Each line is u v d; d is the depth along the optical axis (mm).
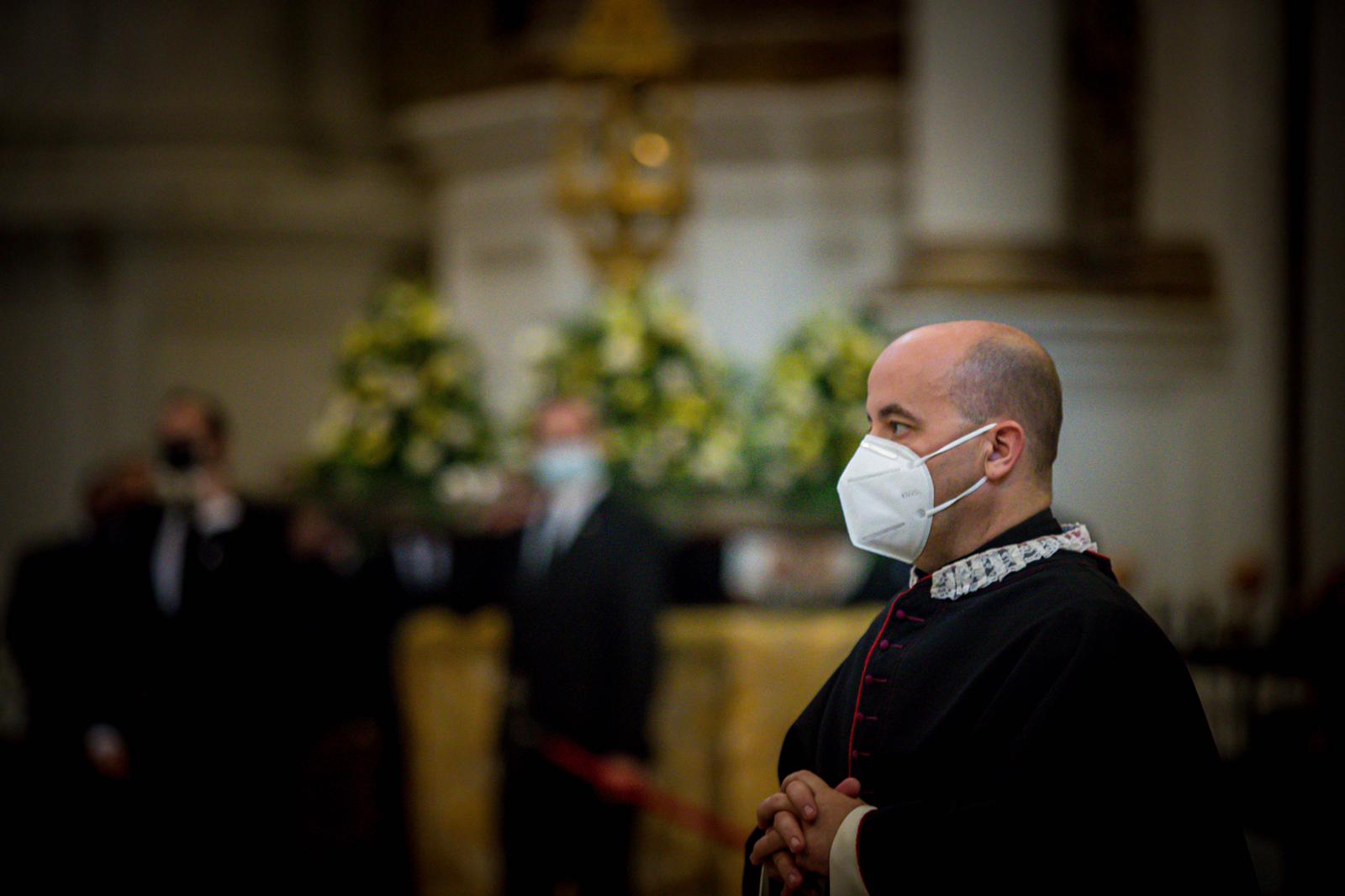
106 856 9289
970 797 3037
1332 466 10969
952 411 3363
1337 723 7184
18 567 9352
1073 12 11695
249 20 16312
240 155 16203
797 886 3211
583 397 10305
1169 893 2859
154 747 8922
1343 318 10953
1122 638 3006
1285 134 11172
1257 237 11188
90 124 16250
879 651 3420
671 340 10430
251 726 9047
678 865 9164
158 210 16219
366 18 16703
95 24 16375
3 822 9523
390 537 10141
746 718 9102
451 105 15961
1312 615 7887
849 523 3518
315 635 9344
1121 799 2902
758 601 9930
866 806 3184
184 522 9180
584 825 8562
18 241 16625
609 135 11305
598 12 11328
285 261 16578
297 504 10250
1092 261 11445
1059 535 3363
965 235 11641
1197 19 11414
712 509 10023
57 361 16656
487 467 10953
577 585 8594
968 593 3322
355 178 16531
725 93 14703
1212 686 9406
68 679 8984
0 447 16656
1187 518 11195
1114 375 11172
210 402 9461
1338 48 10914
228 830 9031
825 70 14625
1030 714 3006
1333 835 6711
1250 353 11156
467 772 9562
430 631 9625
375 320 11289
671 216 11422
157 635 8984
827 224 14992
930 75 11930
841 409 10203
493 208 16156
